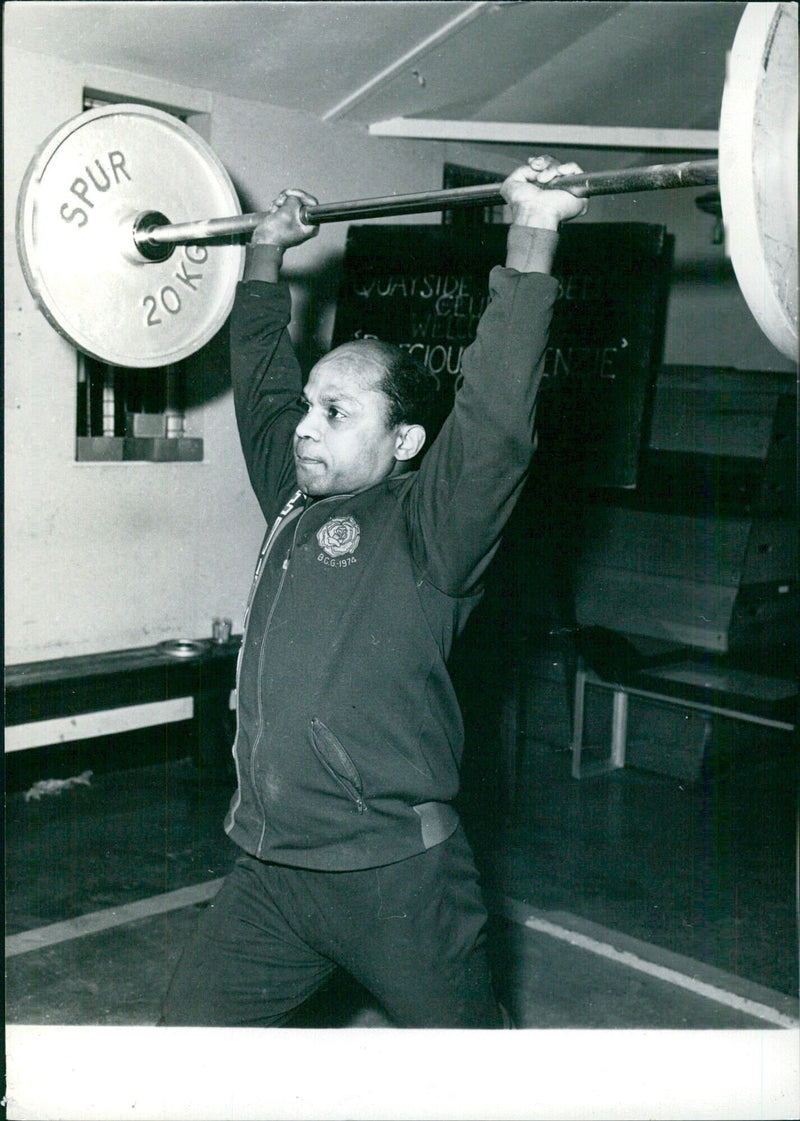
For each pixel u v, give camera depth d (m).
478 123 5.03
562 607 4.72
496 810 4.07
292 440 1.92
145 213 2.23
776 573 4.70
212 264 2.40
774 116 1.39
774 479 4.68
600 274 4.45
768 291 1.45
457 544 1.56
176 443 4.45
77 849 3.63
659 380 5.04
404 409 1.74
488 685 4.21
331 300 4.99
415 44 4.14
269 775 1.64
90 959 2.88
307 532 1.70
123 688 4.08
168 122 2.28
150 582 4.46
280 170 4.61
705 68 4.73
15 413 3.96
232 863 3.56
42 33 3.72
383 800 1.61
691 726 4.43
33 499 4.05
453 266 4.60
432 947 1.62
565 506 4.82
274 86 4.36
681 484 4.89
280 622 1.67
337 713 1.61
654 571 4.76
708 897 3.40
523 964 2.90
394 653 1.62
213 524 4.65
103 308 2.27
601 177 1.50
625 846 3.80
